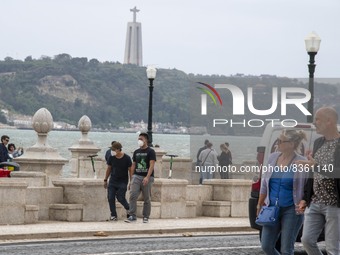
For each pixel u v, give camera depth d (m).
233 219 28.34
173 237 23.77
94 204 26.28
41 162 34.78
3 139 34.12
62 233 23.02
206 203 29.17
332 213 15.46
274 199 15.73
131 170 26.05
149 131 41.53
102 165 41.50
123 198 26.11
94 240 22.52
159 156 39.62
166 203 27.84
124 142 139.00
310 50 29.61
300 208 15.57
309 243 15.70
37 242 21.81
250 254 20.23
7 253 19.59
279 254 15.91
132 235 24.03
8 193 24.39
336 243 15.52
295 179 15.63
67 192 26.23
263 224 15.72
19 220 24.61
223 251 20.69
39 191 25.83
